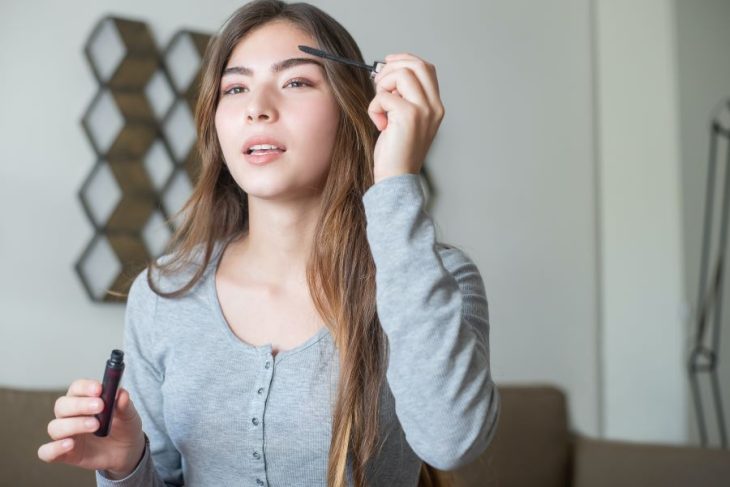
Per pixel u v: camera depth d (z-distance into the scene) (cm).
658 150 306
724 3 329
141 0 213
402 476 101
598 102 299
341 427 91
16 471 182
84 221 206
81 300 205
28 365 198
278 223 101
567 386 283
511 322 271
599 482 233
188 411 97
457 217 261
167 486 106
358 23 243
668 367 300
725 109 327
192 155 217
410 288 81
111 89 207
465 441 79
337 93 100
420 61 91
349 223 100
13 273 197
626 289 297
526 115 279
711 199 316
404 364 80
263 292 102
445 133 261
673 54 308
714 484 221
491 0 273
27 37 200
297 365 95
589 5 298
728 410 318
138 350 106
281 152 96
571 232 288
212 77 106
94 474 186
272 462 95
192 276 106
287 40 100
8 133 197
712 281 317
